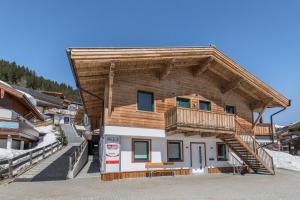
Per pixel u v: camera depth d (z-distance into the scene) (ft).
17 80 319.68
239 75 57.11
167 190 32.94
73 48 37.58
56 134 106.32
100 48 39.88
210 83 60.39
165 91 52.95
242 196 29.40
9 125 63.87
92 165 62.13
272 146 101.35
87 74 43.52
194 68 57.52
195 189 33.88
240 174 54.24
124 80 48.44
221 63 54.85
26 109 85.76
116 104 46.60
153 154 49.90
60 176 43.91
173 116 48.21
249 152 53.98
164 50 46.91
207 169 55.72
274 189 34.68
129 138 47.78
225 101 62.03
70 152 77.97
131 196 28.78
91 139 87.25
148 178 46.29
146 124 49.06
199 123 49.06
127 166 46.42
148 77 51.39
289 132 137.59
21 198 27.27
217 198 28.04
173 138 53.06
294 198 28.53
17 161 50.62
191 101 56.13
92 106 61.36
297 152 119.14
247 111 66.39
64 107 197.57
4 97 68.69
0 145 63.98
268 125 70.74
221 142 59.36
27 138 77.00
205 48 52.24
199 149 55.93
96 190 32.50
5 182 37.58
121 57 41.91
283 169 65.57
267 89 60.90
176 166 52.01
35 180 40.09
